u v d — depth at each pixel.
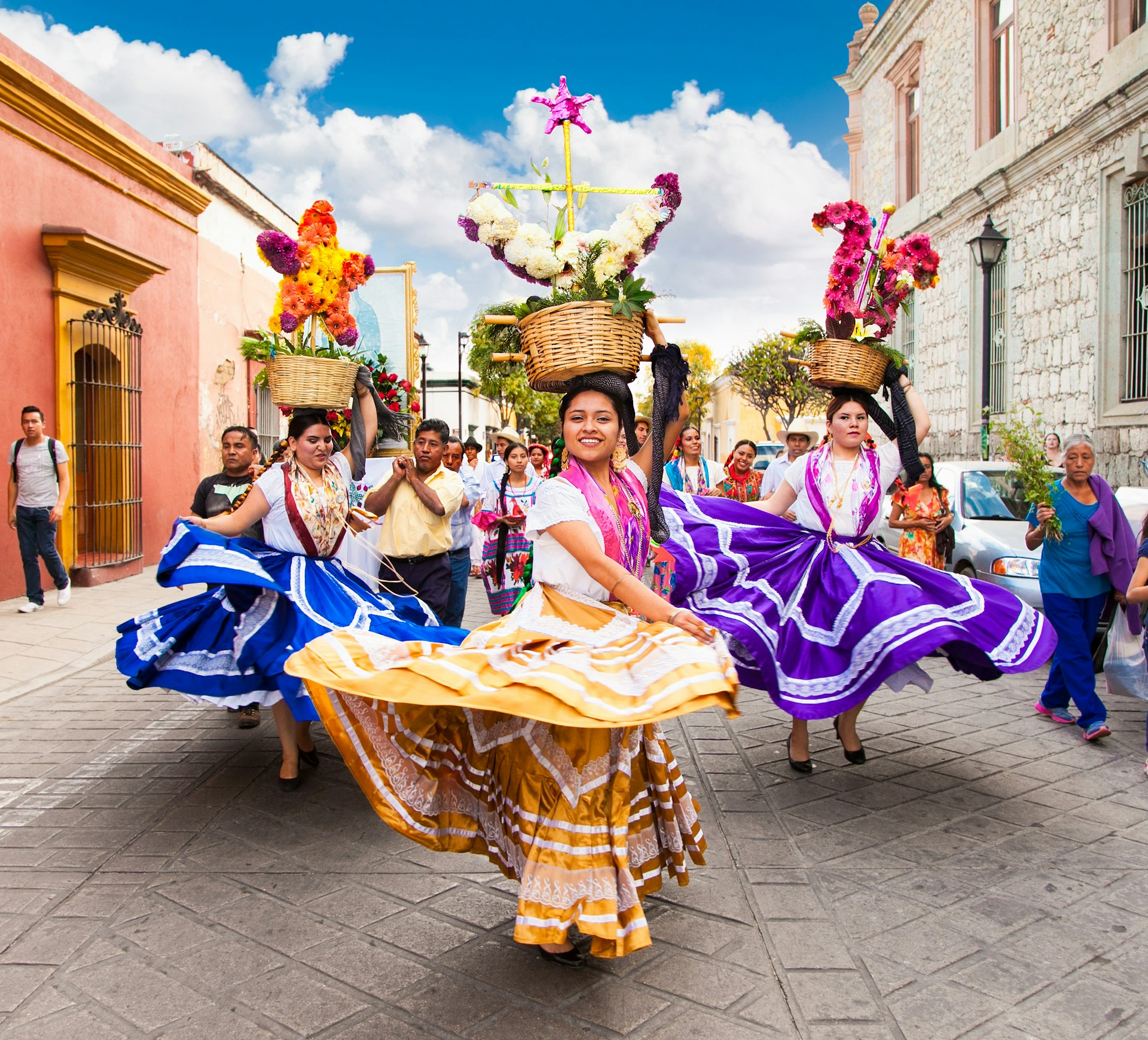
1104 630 6.56
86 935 3.13
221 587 4.50
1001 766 4.90
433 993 2.77
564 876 2.56
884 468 4.65
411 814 2.80
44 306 10.47
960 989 2.79
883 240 4.73
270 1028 2.60
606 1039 2.54
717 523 4.72
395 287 6.99
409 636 4.20
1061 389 13.98
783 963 2.94
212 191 15.38
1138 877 3.55
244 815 4.24
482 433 53.62
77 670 7.11
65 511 10.88
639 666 2.50
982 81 16.73
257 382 4.61
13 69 9.69
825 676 4.32
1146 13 12.21
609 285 2.88
